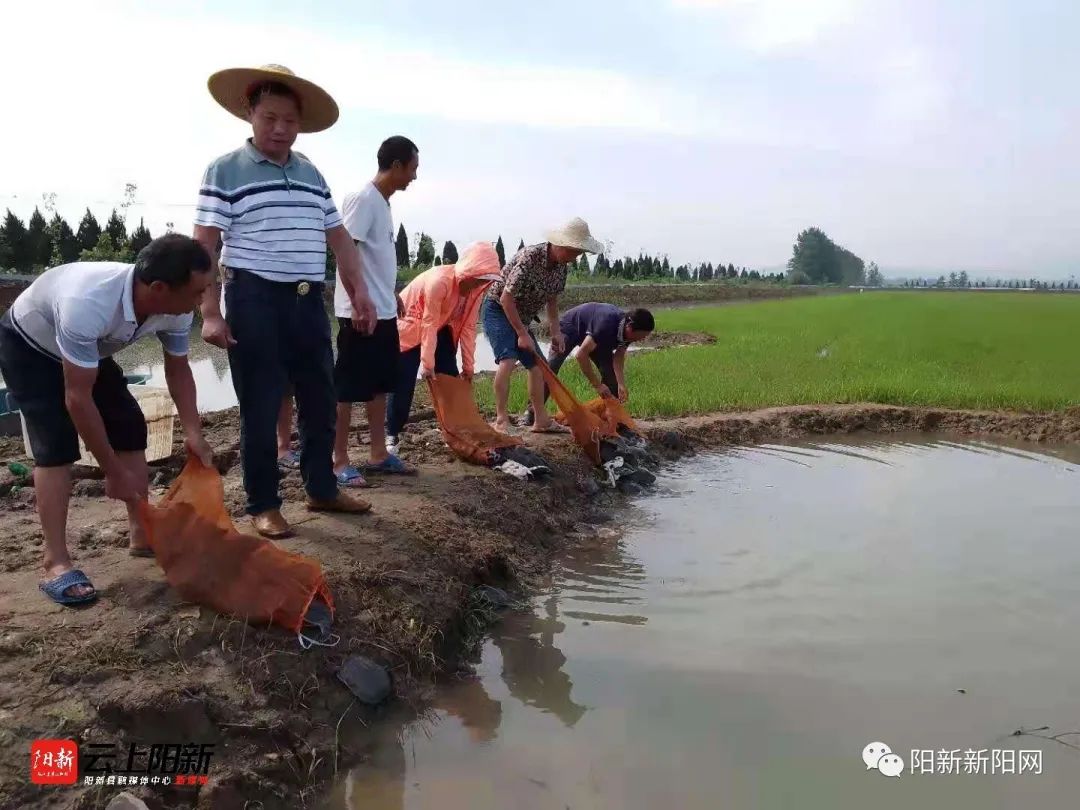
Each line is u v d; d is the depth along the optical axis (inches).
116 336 139.2
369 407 239.6
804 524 257.3
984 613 190.7
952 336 845.8
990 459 354.0
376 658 151.7
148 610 140.5
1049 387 478.6
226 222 166.2
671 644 176.1
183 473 156.8
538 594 203.6
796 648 173.5
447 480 243.1
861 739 141.8
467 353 280.8
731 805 125.0
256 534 178.5
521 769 134.4
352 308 210.7
